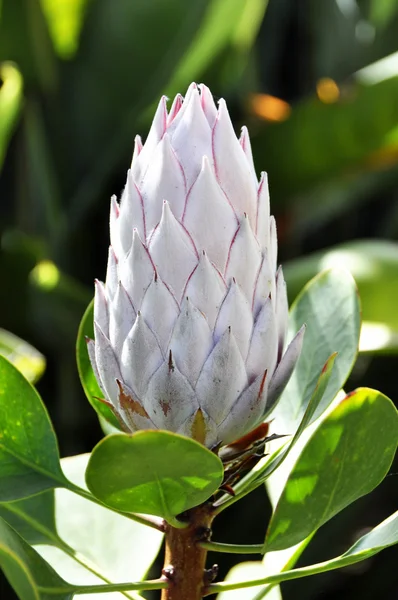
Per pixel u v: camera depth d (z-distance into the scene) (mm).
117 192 1496
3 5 1250
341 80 1729
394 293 1070
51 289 1159
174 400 625
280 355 650
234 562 1178
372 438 642
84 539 755
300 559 1139
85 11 1271
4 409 674
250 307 630
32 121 1379
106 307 648
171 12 1271
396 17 1641
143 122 1363
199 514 656
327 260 1139
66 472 779
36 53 1310
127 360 629
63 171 1403
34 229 1477
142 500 624
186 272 624
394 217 1624
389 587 1246
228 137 628
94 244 1485
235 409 631
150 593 1098
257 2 1274
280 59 1809
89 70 1339
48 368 1365
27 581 600
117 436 595
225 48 1344
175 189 625
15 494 670
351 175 1369
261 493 1192
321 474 644
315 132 1290
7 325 1276
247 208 631
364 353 1030
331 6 1742
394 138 1269
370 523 1262
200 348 623
